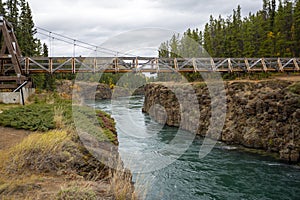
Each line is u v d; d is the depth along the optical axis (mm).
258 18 39469
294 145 12500
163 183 8977
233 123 16609
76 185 4051
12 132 7062
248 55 28750
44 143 5484
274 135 14156
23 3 28062
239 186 9578
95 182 4746
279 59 20062
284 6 36500
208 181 9938
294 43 29062
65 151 5457
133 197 4316
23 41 25734
